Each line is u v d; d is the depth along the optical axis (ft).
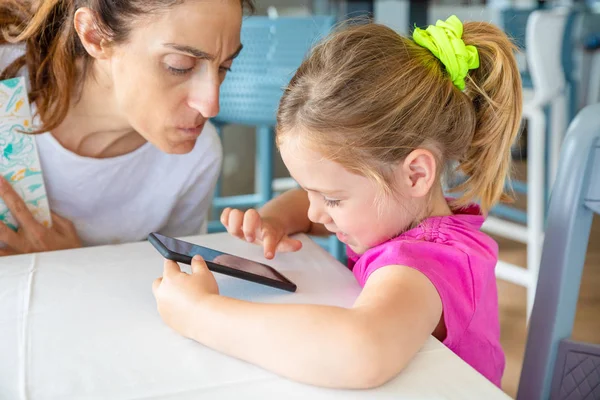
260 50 6.80
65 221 3.99
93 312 2.54
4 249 3.77
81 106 3.83
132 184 4.21
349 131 2.68
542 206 7.00
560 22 6.98
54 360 2.20
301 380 2.09
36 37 3.63
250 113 7.04
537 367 3.11
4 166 3.52
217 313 2.29
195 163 4.28
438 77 2.85
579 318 7.18
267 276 2.74
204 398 2.00
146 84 3.22
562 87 7.20
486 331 2.90
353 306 2.39
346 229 2.88
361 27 2.94
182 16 3.01
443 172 2.99
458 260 2.67
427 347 2.29
